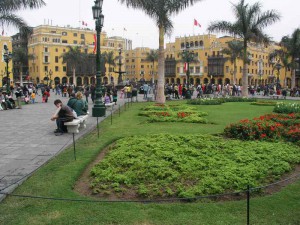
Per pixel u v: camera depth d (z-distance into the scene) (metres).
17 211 4.74
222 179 5.80
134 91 29.97
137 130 11.52
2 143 9.52
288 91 53.09
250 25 30.58
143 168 6.48
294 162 7.34
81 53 77.31
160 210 4.75
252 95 44.62
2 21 24.45
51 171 6.50
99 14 16.17
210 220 4.46
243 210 4.79
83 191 5.64
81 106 12.94
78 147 8.76
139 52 110.25
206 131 11.27
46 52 84.94
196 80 89.75
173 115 15.36
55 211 4.72
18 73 89.94
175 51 95.06
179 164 6.71
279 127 10.07
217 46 84.00
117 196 5.37
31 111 19.52
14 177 6.28
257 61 87.19
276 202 5.08
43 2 22.62
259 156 7.39
